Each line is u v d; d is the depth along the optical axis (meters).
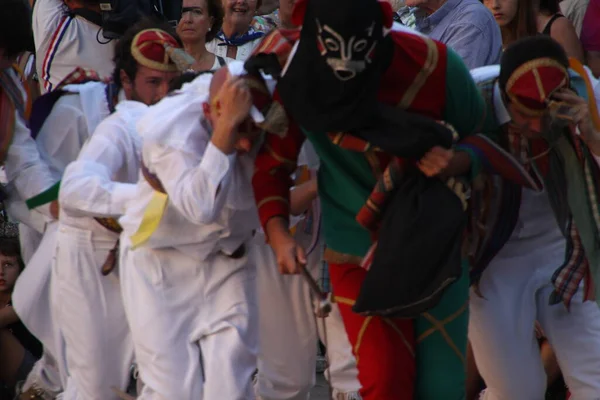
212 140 12.82
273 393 16.95
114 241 15.97
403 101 12.05
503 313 14.72
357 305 12.27
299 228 16.23
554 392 17.81
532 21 19.11
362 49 11.38
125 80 16.45
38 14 22.94
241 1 22.72
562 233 14.58
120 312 16.12
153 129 13.33
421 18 20.66
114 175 15.27
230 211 13.67
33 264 18.02
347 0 11.29
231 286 14.12
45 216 17.89
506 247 14.85
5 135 17.31
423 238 12.02
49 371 18.69
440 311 12.73
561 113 13.54
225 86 12.52
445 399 12.78
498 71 14.06
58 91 17.70
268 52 12.35
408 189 12.23
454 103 12.26
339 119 11.75
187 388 13.73
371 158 12.37
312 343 16.80
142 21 16.52
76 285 15.97
